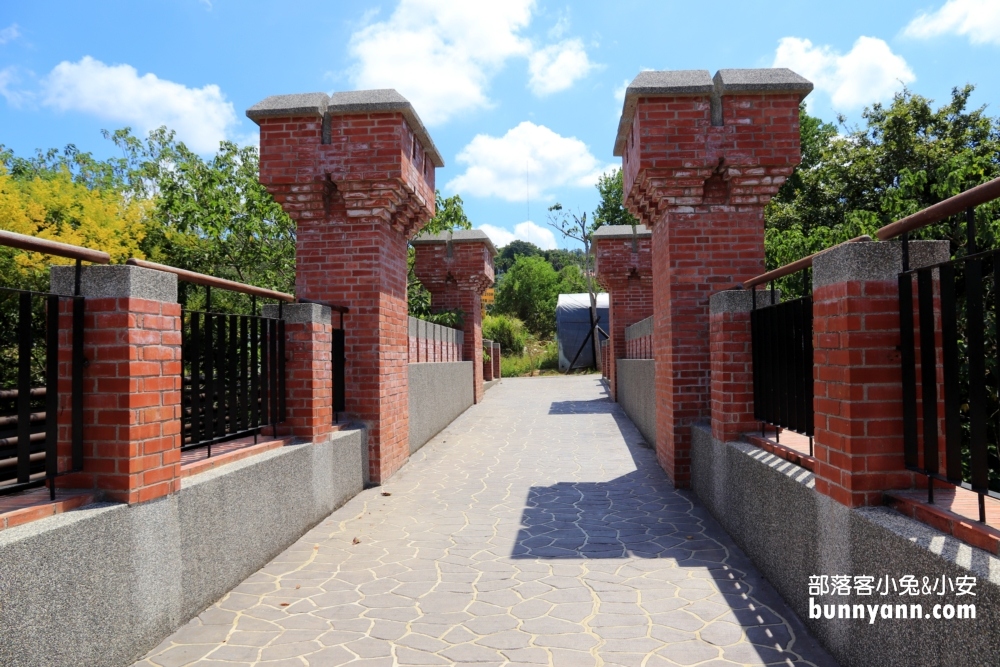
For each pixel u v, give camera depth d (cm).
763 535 422
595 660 313
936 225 688
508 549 491
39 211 1127
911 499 278
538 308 4225
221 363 459
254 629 355
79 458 317
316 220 760
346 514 604
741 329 543
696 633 341
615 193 3278
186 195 1345
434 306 1675
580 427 1190
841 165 1355
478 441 1058
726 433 539
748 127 667
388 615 372
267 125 736
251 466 449
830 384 316
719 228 698
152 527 334
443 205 1662
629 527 543
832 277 314
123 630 309
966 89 1370
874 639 270
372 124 725
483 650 326
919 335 296
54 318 308
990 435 631
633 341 1410
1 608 239
